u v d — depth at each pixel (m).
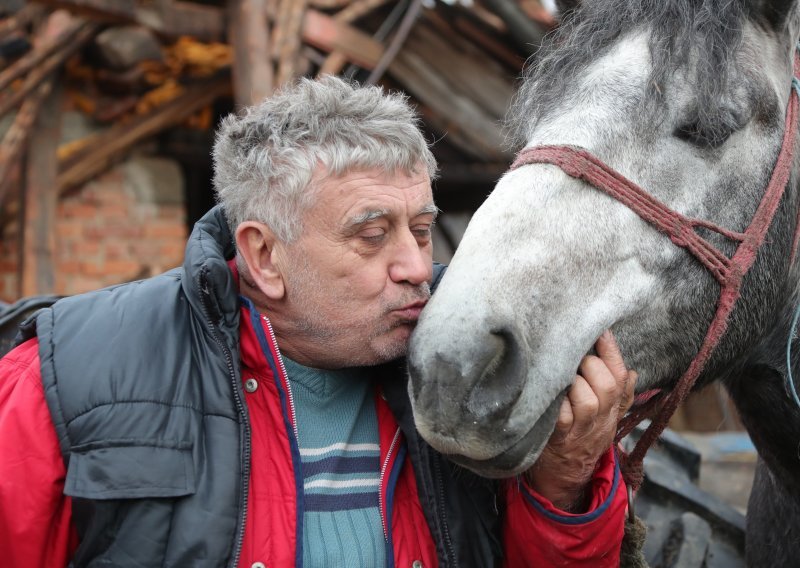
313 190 1.25
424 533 1.34
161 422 1.22
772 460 1.67
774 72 1.43
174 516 1.19
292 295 1.31
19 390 1.25
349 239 1.27
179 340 1.29
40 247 4.26
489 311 1.17
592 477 1.33
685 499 2.22
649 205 1.31
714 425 4.37
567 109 1.36
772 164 1.42
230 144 1.35
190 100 4.68
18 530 1.20
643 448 1.48
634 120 1.32
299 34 4.25
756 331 1.49
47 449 1.22
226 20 4.36
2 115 4.11
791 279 1.54
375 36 4.55
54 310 1.33
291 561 1.23
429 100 4.76
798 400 1.48
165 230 4.84
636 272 1.32
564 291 1.25
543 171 1.30
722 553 2.14
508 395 1.15
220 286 1.27
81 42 4.15
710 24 1.34
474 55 4.85
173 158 4.95
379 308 1.29
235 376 1.26
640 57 1.36
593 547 1.29
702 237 1.37
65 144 4.53
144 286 1.37
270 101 1.35
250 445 1.25
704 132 1.33
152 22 4.20
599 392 1.25
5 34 4.20
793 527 1.72
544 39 1.61
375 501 1.33
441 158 5.03
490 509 1.38
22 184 4.33
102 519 1.18
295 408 1.35
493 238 1.25
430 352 1.16
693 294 1.37
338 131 1.25
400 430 1.37
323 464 1.32
